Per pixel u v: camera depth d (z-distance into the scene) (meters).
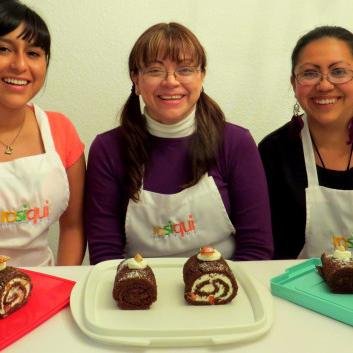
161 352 0.62
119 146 1.13
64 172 1.13
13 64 0.99
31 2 1.41
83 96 1.51
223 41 1.51
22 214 1.08
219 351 0.62
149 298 0.72
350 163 1.24
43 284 0.81
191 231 1.10
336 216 1.22
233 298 0.75
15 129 1.13
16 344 0.64
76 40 1.46
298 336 0.66
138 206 1.09
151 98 1.04
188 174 1.11
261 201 1.12
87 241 1.18
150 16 1.47
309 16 1.53
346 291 0.75
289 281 0.81
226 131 1.14
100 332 0.65
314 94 1.18
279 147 1.28
